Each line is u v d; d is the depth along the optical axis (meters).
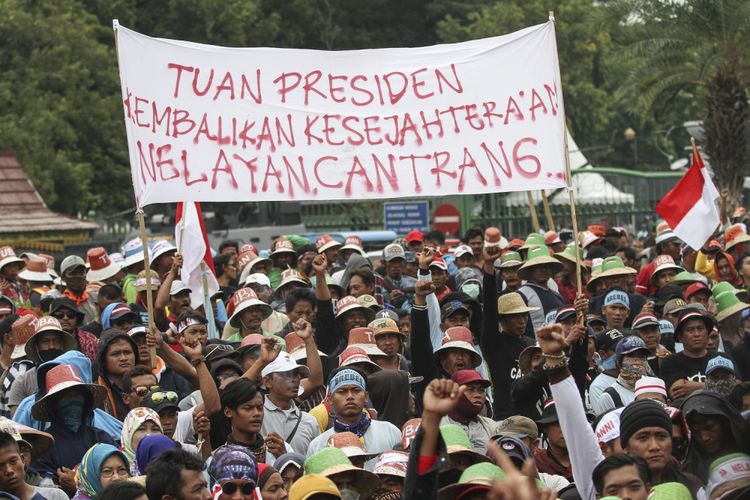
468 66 17.77
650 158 96.19
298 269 26.58
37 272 26.08
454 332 16.92
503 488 7.05
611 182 55.38
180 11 79.62
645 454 11.66
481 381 15.18
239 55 17.58
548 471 13.80
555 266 22.48
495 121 17.69
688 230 23.61
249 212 47.03
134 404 15.50
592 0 88.06
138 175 17.00
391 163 17.66
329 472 12.05
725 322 20.61
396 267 24.97
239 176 17.39
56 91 68.12
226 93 17.48
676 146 99.50
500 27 84.81
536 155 17.59
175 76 17.33
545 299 20.80
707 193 23.56
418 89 17.78
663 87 46.69
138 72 17.19
